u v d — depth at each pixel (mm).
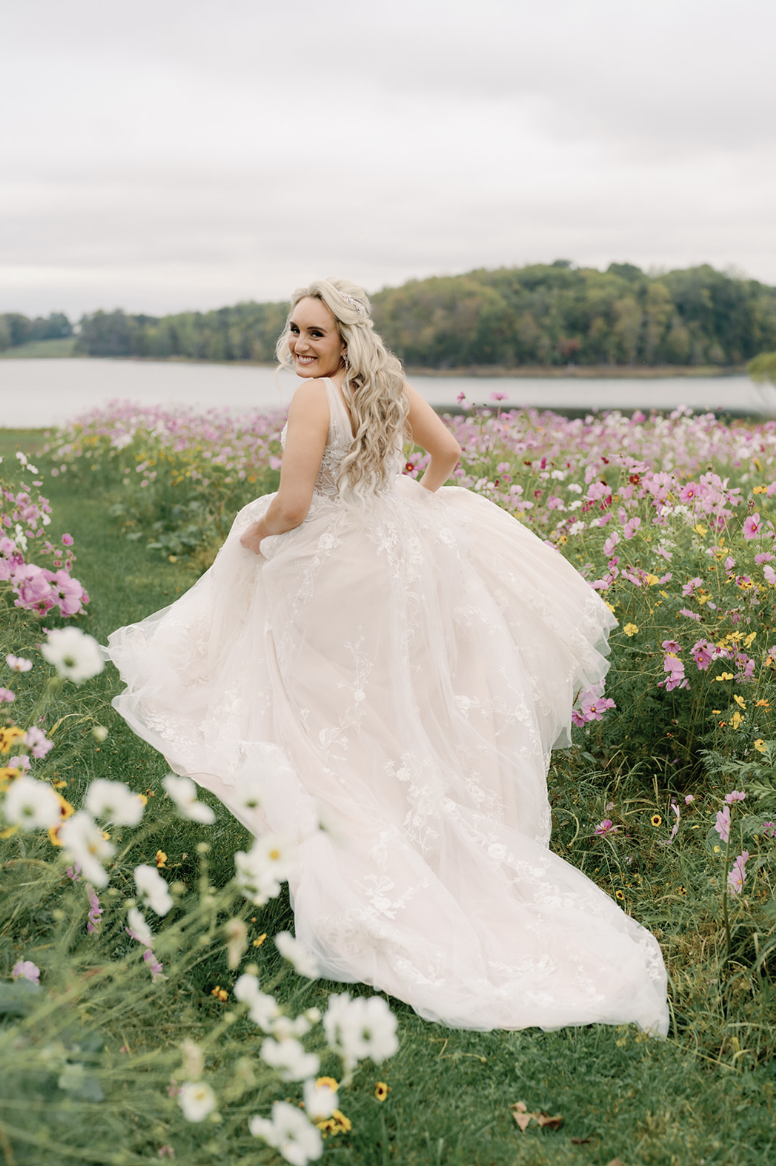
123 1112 1671
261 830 2404
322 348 2729
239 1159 1688
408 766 2619
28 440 15273
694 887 2666
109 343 87438
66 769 3025
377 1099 1879
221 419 11641
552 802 3191
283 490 2689
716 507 3934
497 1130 1897
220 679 2803
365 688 2670
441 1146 1807
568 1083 2035
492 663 2832
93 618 4938
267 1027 1565
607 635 3166
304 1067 1492
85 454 11156
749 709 3232
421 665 2746
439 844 2566
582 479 6195
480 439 6645
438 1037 2150
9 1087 1443
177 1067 1851
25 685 3438
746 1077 2035
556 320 65750
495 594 3018
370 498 2785
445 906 2379
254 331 67688
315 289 2713
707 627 3281
